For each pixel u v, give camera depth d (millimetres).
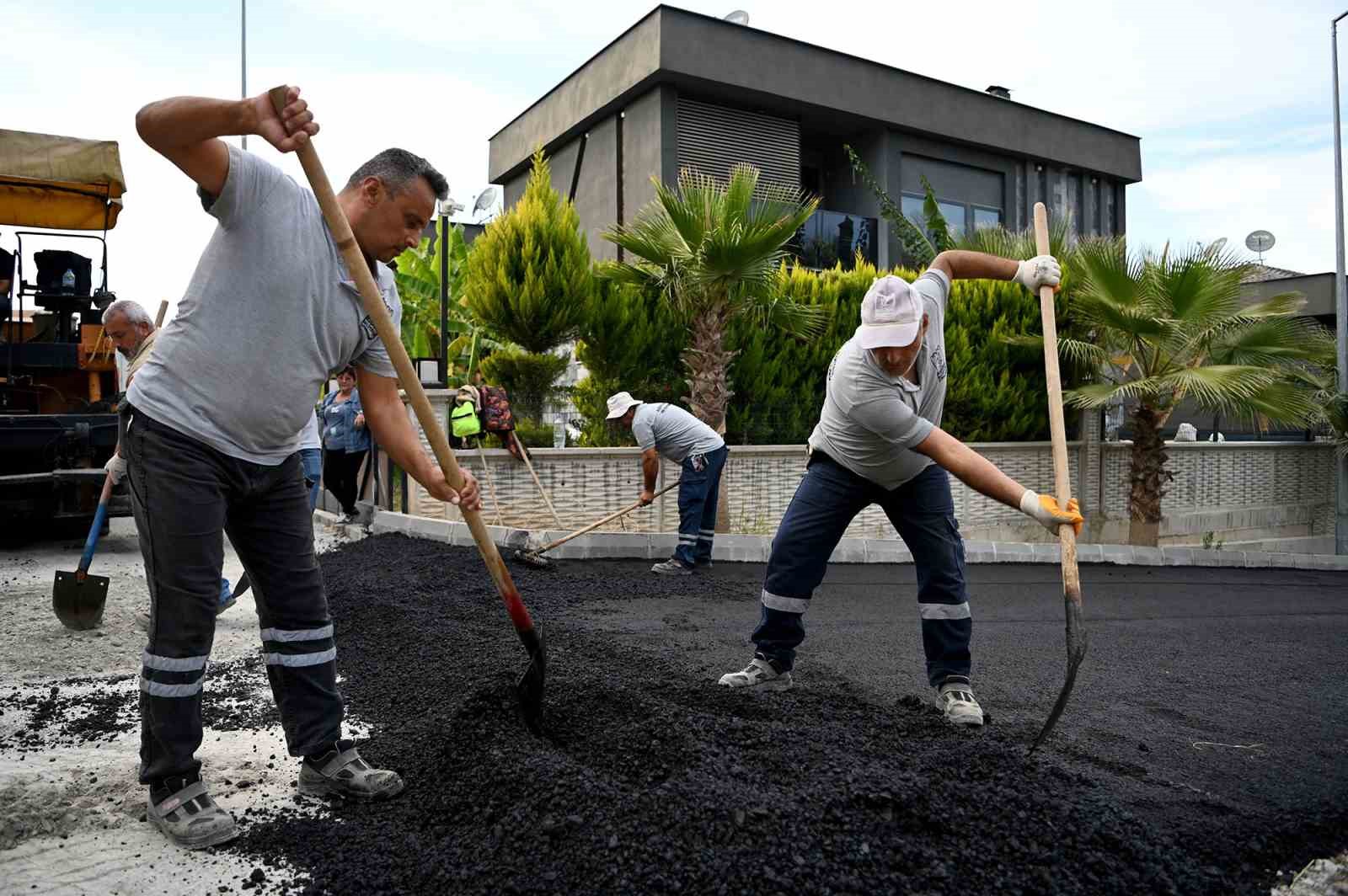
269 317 2463
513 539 7508
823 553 3658
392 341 2639
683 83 15461
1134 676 4578
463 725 2994
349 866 2352
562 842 2330
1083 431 13695
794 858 2213
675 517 10562
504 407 9617
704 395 10328
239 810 2699
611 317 10750
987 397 12688
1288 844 2559
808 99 16422
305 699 2748
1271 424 16703
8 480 7434
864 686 4133
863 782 2516
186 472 2467
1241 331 12531
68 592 5023
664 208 10383
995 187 19703
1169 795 2873
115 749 3207
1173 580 8695
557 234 10555
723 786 2510
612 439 10883
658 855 2246
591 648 4551
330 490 9586
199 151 2299
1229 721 3807
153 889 2254
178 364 2473
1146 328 11531
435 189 2676
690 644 4887
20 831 2533
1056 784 2686
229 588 5688
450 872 2266
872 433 3342
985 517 12734
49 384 9031
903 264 17891
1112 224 21344
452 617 5297
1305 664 4961
